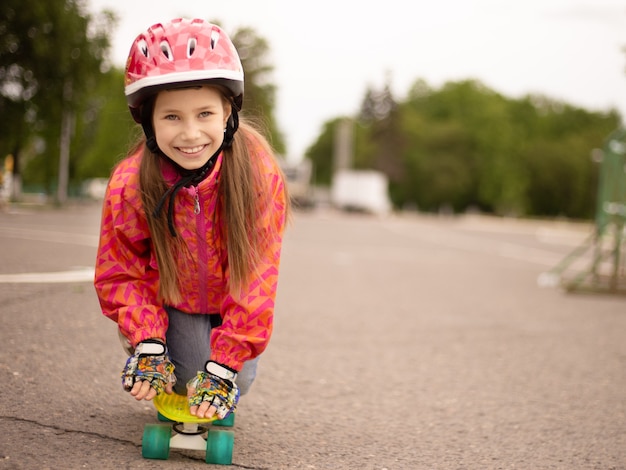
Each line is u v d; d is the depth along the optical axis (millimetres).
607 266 14297
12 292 5559
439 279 9883
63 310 5039
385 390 3824
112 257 2410
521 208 83250
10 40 19344
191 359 2566
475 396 3807
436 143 80938
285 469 2562
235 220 2355
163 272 2410
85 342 4168
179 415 2402
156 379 2318
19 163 26109
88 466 2391
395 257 13367
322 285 8227
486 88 87625
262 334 2398
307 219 32438
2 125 20531
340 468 2629
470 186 81125
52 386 3266
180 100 2248
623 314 7355
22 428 2693
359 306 6789
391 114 84875
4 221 14406
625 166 9211
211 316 2670
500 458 2855
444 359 4684
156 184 2357
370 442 2963
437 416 3406
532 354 5000
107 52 21953
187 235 2422
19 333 4227
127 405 3117
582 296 8852
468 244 19938
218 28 2328
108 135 32656
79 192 35156
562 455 2922
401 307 6914
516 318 6664
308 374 4043
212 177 2361
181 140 2273
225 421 2988
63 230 12766
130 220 2391
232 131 2377
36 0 19062
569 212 84188
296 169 44938
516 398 3809
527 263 13906
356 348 4855
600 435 3211
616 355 5102
